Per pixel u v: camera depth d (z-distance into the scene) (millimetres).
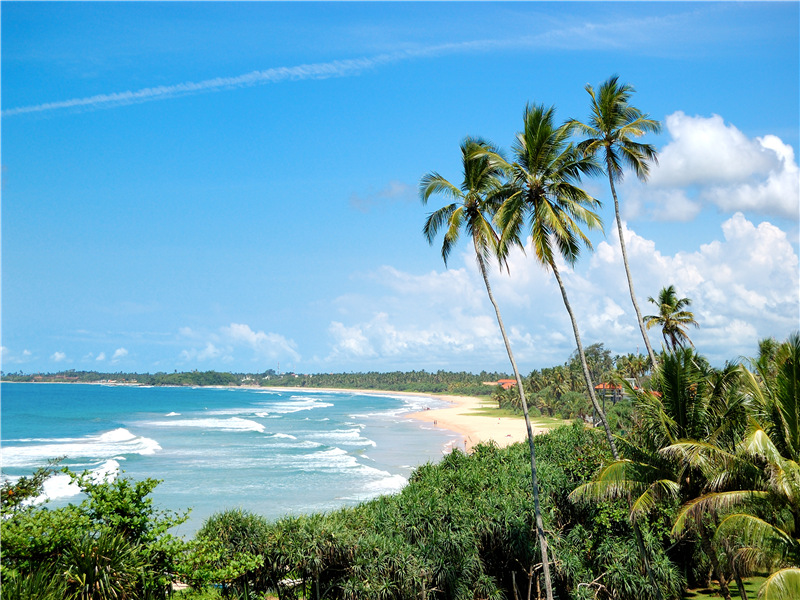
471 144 25359
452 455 36219
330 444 94688
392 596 22750
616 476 19531
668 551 27969
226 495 55188
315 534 22594
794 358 16734
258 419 146000
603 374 121188
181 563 15141
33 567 13008
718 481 17141
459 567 24453
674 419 20594
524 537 25641
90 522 14445
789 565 15703
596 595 25547
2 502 15070
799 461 16453
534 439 41156
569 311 24641
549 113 24125
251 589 22156
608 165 30609
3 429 116188
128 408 183375
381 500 28734
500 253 24531
